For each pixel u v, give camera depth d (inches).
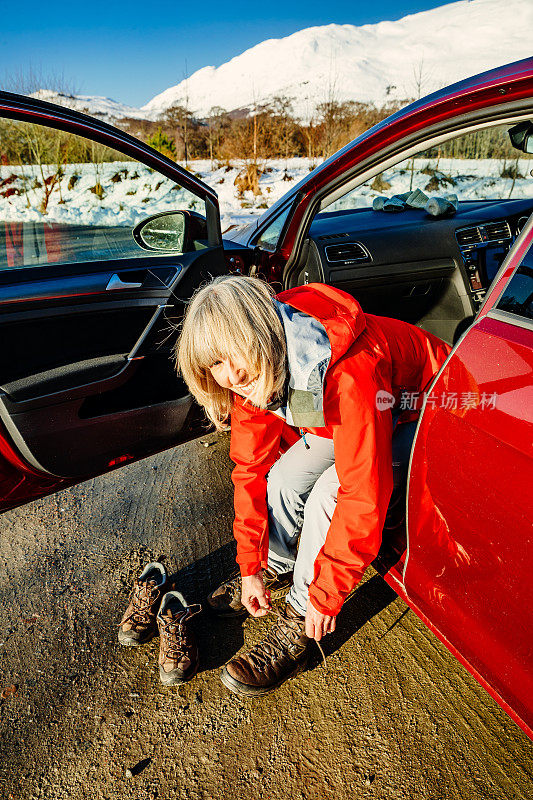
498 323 41.2
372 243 96.0
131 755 55.4
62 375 63.0
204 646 66.6
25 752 56.2
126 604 72.7
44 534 86.4
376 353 47.8
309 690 60.2
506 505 39.5
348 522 48.1
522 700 42.9
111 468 73.8
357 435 45.0
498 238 102.0
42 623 70.9
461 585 46.8
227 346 41.8
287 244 93.4
